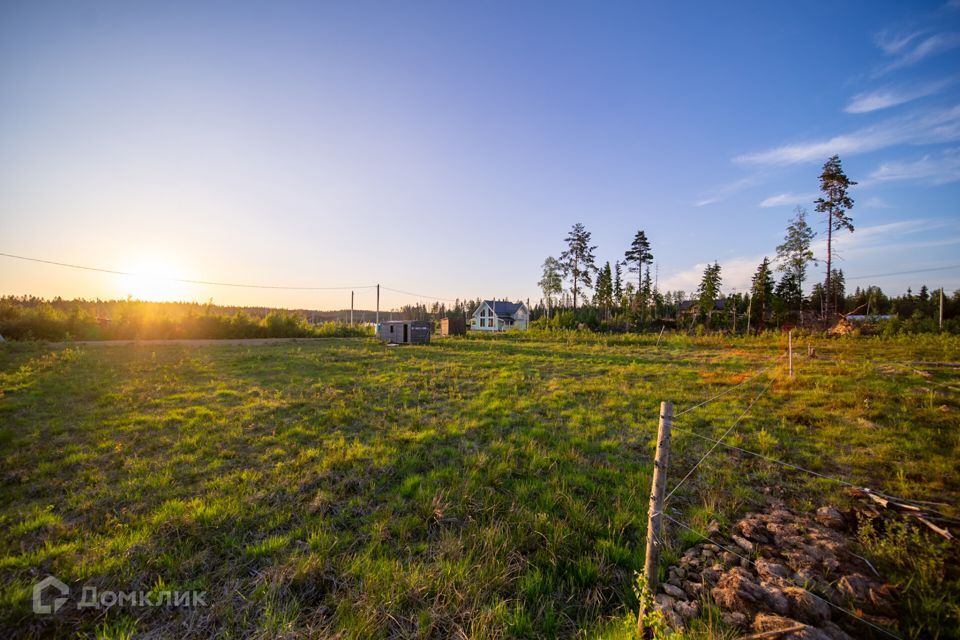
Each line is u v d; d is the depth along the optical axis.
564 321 45.56
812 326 37.44
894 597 3.29
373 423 8.42
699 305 54.72
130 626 3.20
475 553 4.17
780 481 5.68
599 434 7.82
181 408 9.42
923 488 5.17
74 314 29.95
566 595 3.70
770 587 3.39
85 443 7.13
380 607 3.38
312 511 4.94
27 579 3.66
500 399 10.48
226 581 3.76
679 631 2.96
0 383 11.73
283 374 14.34
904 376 11.65
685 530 4.52
